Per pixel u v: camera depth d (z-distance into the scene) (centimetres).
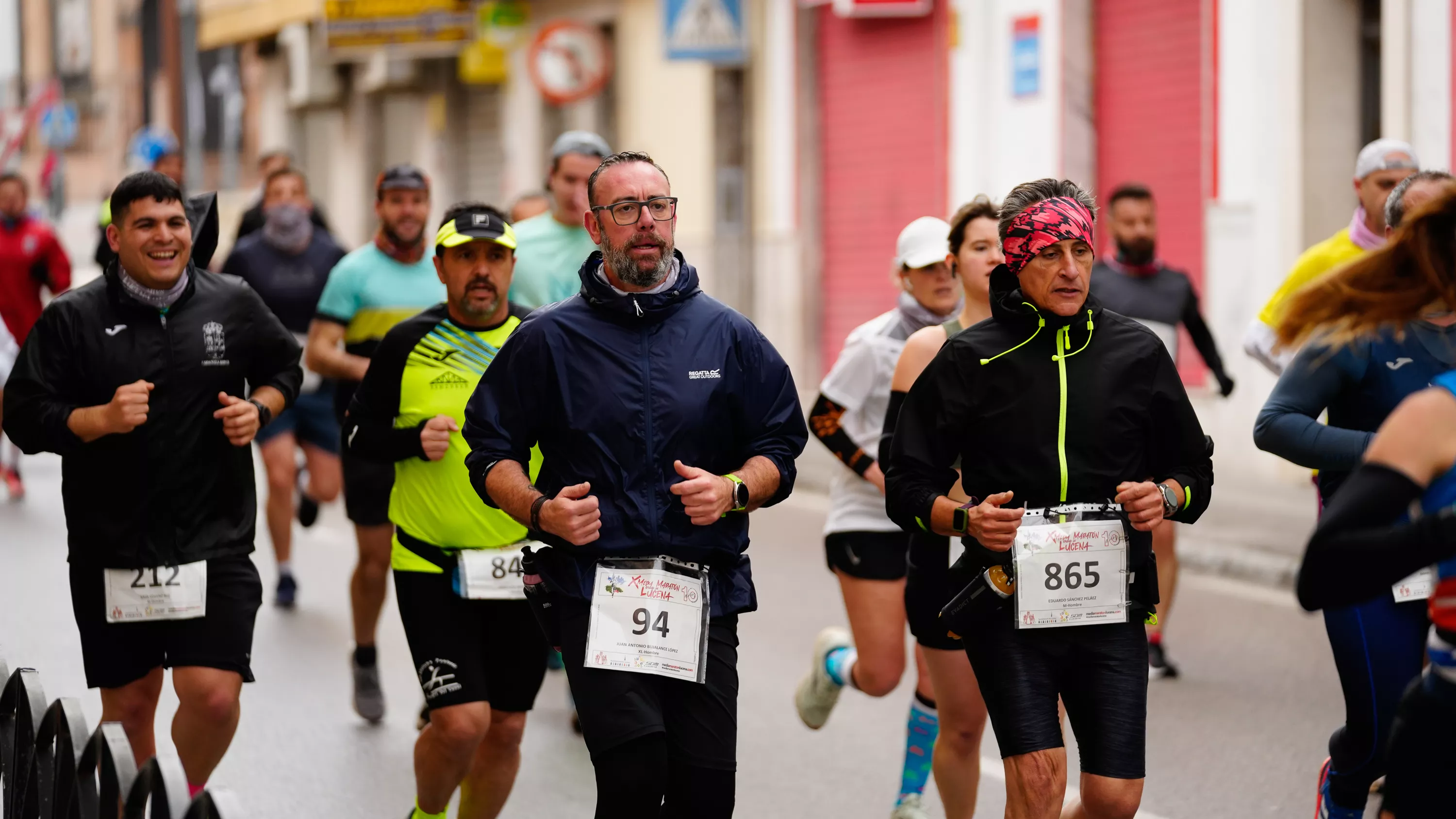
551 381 1368
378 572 2248
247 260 3022
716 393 1370
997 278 1382
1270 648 2614
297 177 3059
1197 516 1370
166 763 1148
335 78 9112
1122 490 1320
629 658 1326
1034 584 1323
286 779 2019
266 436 2938
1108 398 1350
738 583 1384
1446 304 1074
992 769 2038
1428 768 1022
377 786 1991
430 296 2384
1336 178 3969
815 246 5812
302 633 2770
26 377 1603
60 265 4112
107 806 1230
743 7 5747
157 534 1609
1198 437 1370
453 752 1627
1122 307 2673
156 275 1611
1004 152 5006
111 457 1600
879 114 5512
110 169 14825
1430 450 973
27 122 15938
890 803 1928
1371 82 3969
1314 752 2077
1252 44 4069
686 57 5725
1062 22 4744
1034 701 1330
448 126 8175
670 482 1358
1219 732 2162
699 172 6266
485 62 7575
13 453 4112
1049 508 1340
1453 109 3566
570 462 1364
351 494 2250
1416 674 1449
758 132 5978
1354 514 974
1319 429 1445
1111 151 4694
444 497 1664
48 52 15812
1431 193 1623
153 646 1644
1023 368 1356
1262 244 4059
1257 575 3131
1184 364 4347
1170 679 2433
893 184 5472
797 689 2061
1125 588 1336
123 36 14512
